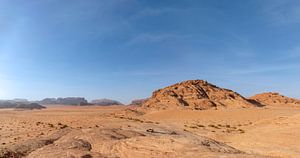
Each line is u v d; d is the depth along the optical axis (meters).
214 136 41.44
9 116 96.38
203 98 142.75
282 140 31.70
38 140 31.17
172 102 135.50
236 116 81.88
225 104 137.38
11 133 44.06
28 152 25.77
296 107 130.88
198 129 53.53
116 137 32.50
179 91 149.75
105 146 26.77
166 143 24.62
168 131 45.06
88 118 80.88
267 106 137.50
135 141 26.61
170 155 20.97
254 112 87.12
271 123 45.56
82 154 22.30
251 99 155.12
